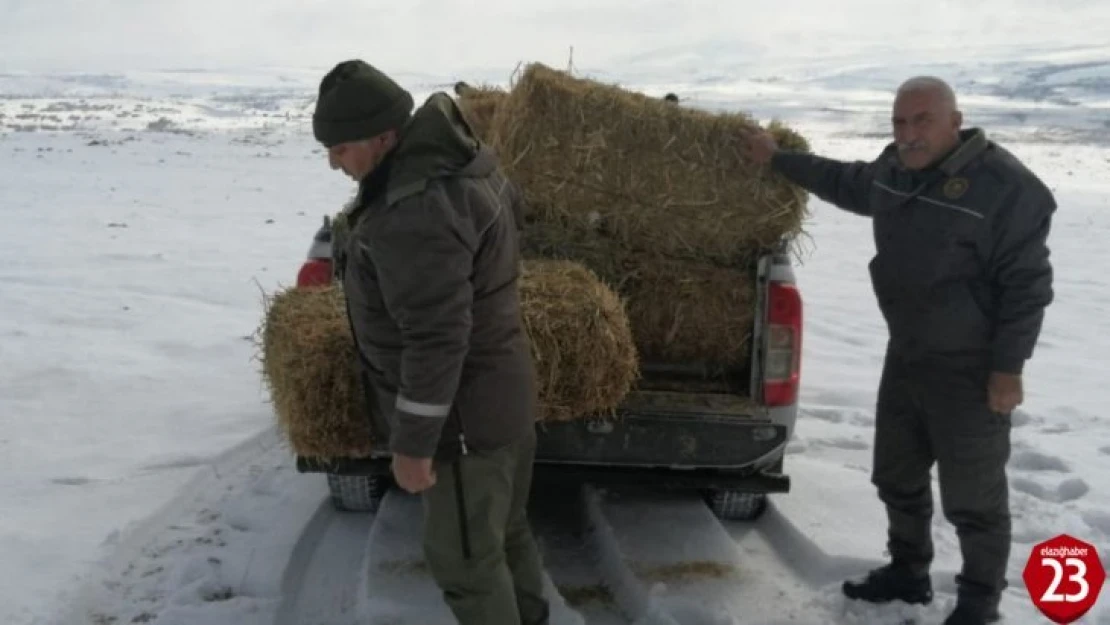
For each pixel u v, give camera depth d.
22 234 11.38
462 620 2.73
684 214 3.72
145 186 17.12
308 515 4.05
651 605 3.35
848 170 3.34
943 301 2.98
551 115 3.66
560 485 4.44
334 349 3.10
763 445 3.36
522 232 3.80
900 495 3.38
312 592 3.46
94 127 37.53
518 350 2.63
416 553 3.68
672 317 3.84
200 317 7.57
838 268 10.93
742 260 3.81
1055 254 12.05
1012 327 2.88
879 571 3.51
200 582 3.48
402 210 2.30
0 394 5.47
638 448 3.36
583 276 3.50
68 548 3.66
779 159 3.55
